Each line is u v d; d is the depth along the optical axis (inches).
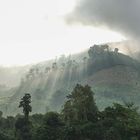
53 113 4704.7
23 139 5132.9
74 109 4672.7
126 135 4037.9
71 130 4082.2
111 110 4473.4
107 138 3917.3
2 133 5098.4
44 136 4375.0
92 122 4468.5
